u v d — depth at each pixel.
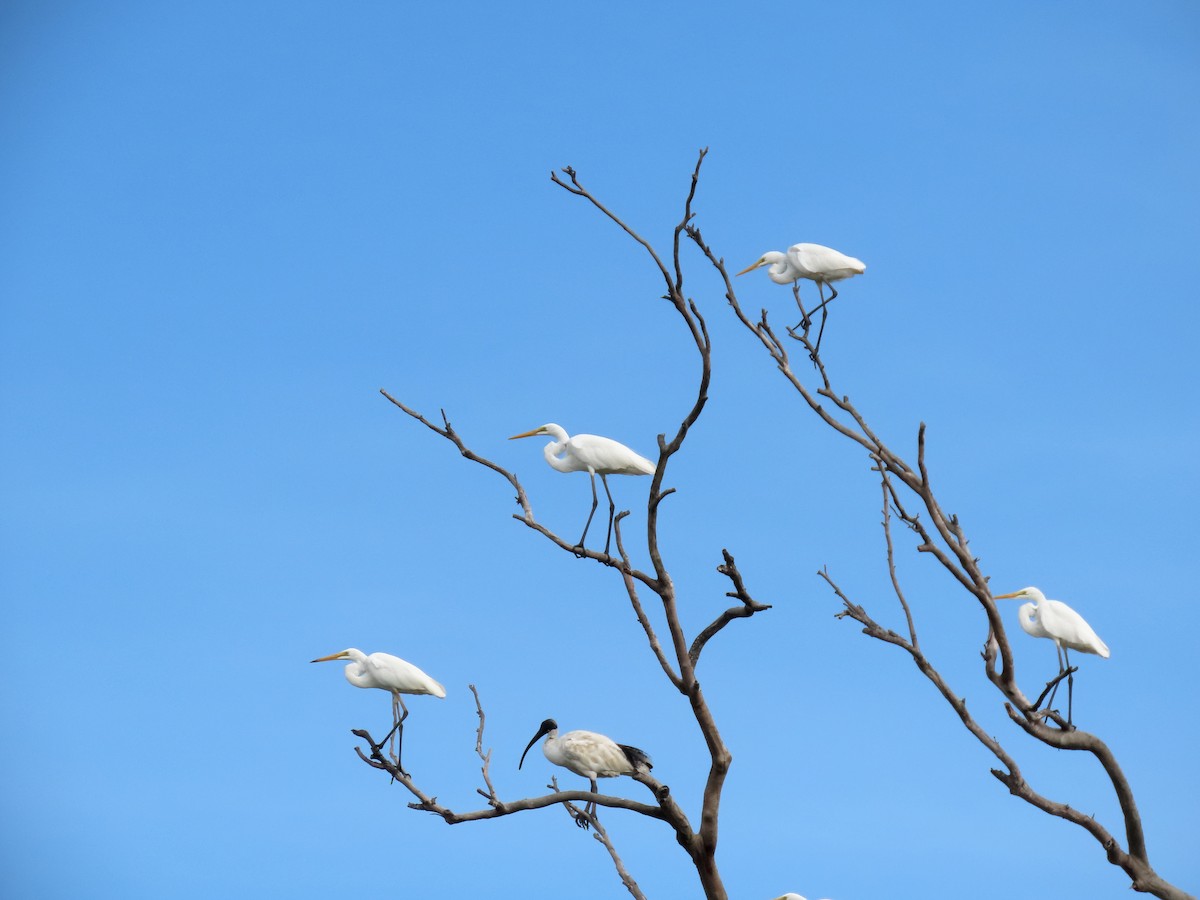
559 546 17.38
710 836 17.20
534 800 16.88
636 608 17.27
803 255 21.34
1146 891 16.61
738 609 16.80
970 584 16.02
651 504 16.72
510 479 17.67
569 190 16.08
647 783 17.20
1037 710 16.05
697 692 17.02
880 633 16.39
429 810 16.59
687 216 15.75
